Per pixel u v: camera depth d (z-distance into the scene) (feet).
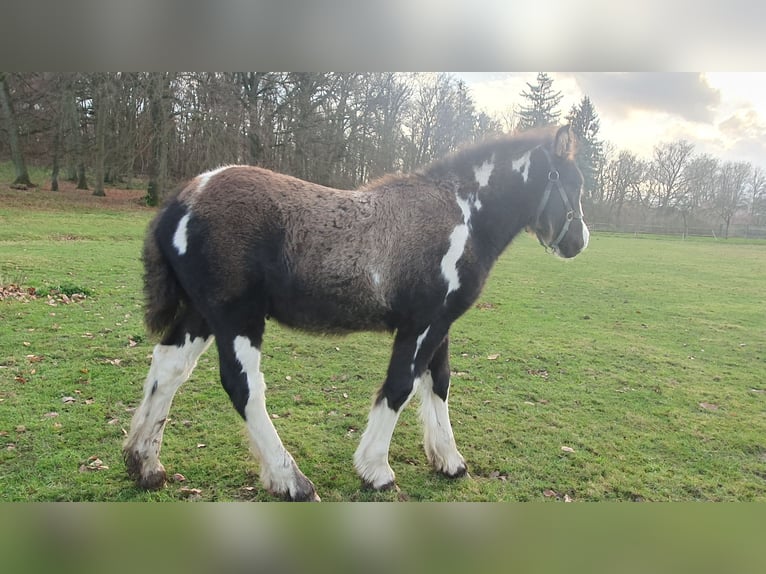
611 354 23.41
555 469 12.73
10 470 11.13
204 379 17.15
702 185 136.26
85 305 25.12
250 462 12.10
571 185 12.75
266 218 10.24
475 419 15.53
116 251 41.42
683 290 42.68
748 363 23.25
